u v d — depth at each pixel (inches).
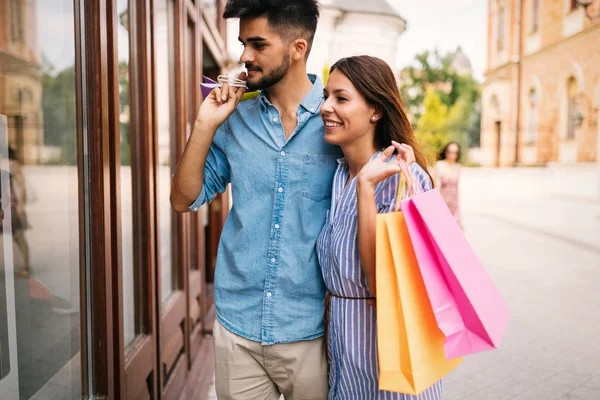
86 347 63.4
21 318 50.5
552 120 802.8
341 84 52.9
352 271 53.6
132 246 83.8
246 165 59.4
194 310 136.9
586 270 245.3
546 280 224.5
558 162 781.9
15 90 48.2
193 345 131.6
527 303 188.4
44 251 54.3
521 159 887.7
